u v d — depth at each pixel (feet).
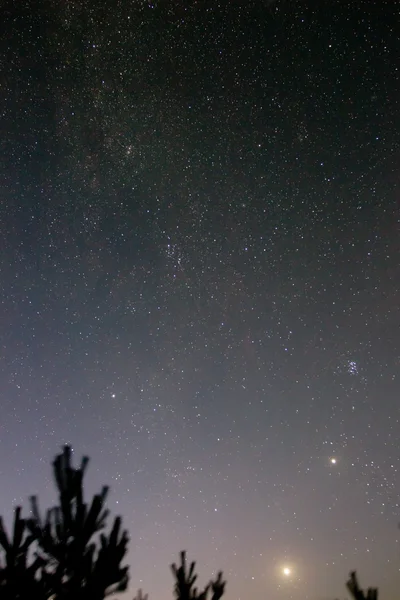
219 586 7.17
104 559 6.42
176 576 7.15
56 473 6.81
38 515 6.65
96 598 6.29
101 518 6.72
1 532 6.43
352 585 6.52
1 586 6.16
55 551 6.40
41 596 6.19
